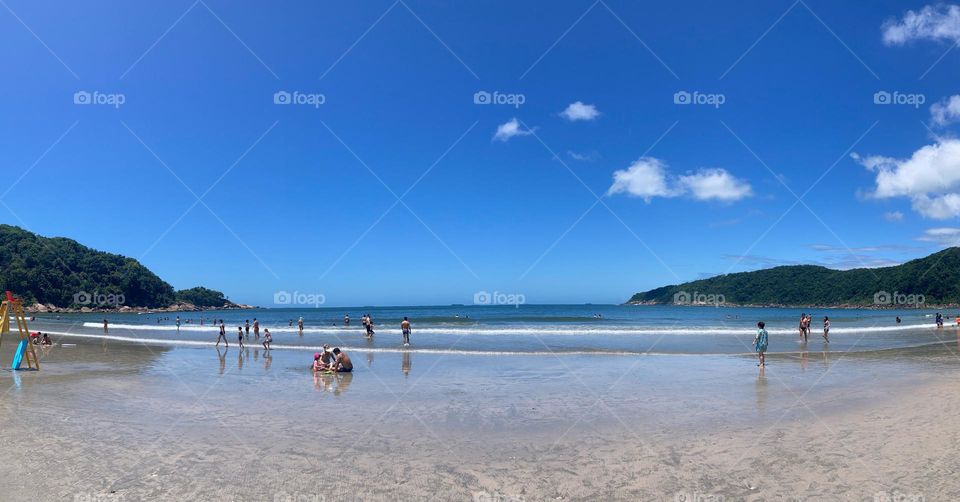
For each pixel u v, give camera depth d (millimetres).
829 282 130125
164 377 18109
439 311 152000
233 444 9336
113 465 8039
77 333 45156
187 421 11180
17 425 10445
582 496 6773
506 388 15539
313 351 28406
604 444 9242
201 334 44656
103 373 18750
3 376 17250
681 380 16750
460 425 10836
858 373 17797
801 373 18078
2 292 105750
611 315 102438
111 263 134500
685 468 7832
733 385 15633
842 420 10648
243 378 17984
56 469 7805
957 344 30359
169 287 154125
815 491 6758
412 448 9094
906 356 23531
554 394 14422
